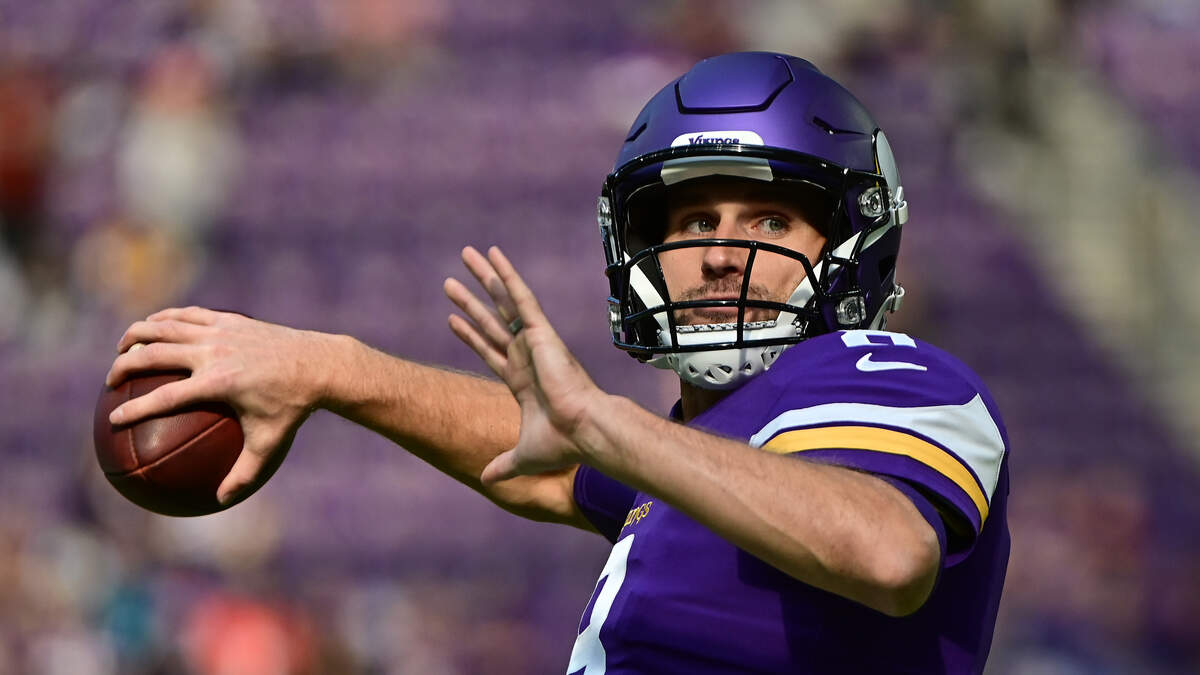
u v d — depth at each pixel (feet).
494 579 102.73
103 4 143.54
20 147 130.52
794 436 24.71
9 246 127.54
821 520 21.72
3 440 114.11
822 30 145.79
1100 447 122.52
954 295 131.95
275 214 130.00
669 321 28.43
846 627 25.07
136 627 91.76
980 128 144.97
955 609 25.93
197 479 29.48
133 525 96.07
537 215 132.26
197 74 134.62
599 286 127.03
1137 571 109.91
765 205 28.71
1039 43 150.71
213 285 125.59
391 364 32.91
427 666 98.22
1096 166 144.56
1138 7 160.66
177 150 129.08
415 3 144.87
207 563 96.53
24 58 138.82
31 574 92.99
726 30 145.18
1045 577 107.24
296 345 31.09
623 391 115.96
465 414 33.68
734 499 21.71
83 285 125.08
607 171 135.64
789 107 28.27
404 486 106.22
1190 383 128.26
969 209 137.80
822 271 28.37
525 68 142.51
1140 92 153.17
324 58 140.77
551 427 22.81
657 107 29.35
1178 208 142.00
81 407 115.96
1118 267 136.98
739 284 28.30
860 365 25.68
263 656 91.76
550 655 99.81
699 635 25.46
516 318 23.77
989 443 25.12
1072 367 128.47
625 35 146.30
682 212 29.27
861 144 28.86
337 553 103.76
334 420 108.68
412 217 131.54
